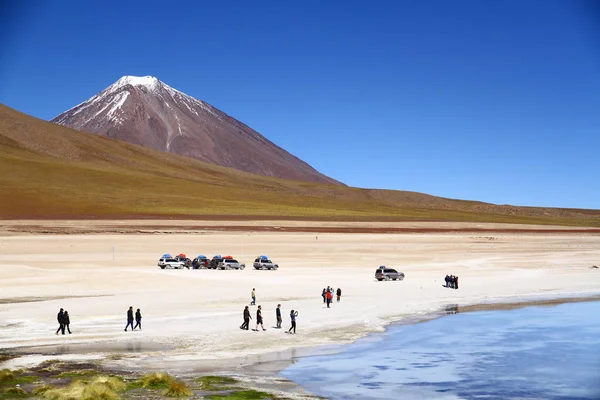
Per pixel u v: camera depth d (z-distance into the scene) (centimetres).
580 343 3747
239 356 3241
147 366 2970
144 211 16875
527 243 13225
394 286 6519
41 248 9694
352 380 2828
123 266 8056
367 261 9375
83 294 5450
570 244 13425
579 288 6569
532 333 4069
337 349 3481
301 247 11056
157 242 11044
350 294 5831
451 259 9912
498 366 3158
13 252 9138
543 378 2934
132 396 2425
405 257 10044
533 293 6172
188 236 12019
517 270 8438
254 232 13100
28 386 2541
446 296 5878
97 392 2380
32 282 6028
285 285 6375
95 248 10031
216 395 2464
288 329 4012
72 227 12688
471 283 6931
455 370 3061
